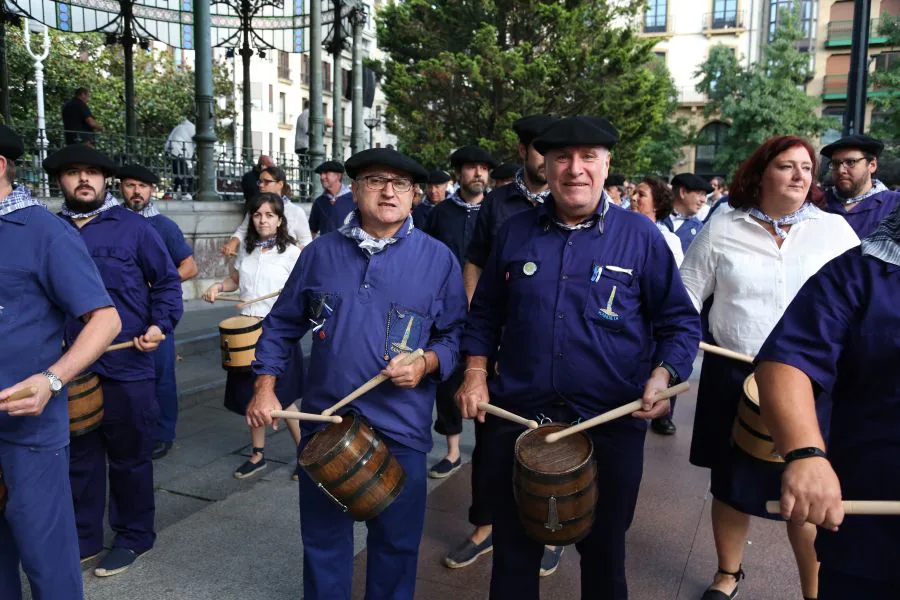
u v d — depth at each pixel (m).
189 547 3.77
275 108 44.25
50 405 2.61
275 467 5.01
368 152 2.73
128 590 3.37
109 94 23.41
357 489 2.56
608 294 2.59
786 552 3.73
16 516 2.55
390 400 2.79
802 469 1.63
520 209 3.79
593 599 2.71
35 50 21.64
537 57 22.41
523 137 3.70
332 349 2.77
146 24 14.68
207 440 5.52
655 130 25.75
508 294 2.80
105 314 2.63
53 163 3.64
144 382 3.66
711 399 3.28
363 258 2.83
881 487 1.74
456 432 4.82
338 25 14.80
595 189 2.57
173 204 9.77
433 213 4.97
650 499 4.40
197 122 10.36
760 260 3.17
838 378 1.85
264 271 4.99
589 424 2.48
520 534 2.70
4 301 2.51
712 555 3.72
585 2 23.28
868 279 1.76
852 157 4.68
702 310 3.52
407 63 25.70
